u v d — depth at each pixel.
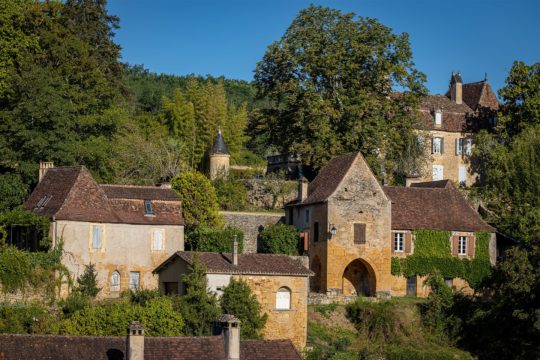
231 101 161.62
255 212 85.50
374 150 92.00
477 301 76.06
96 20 100.44
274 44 93.31
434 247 82.44
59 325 60.00
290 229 81.62
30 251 71.31
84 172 75.00
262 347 50.84
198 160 109.00
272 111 95.12
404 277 81.19
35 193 76.19
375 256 79.50
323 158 89.12
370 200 79.88
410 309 75.06
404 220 82.44
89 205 73.00
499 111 102.56
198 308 63.72
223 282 67.94
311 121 90.06
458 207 85.56
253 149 126.38
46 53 87.75
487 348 72.19
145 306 63.75
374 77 91.62
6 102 83.69
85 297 67.50
